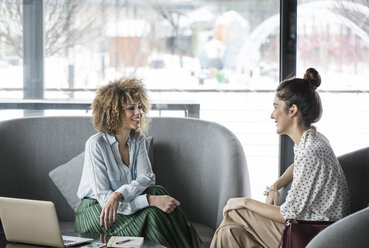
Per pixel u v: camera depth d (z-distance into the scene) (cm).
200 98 413
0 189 332
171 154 351
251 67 411
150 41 409
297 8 404
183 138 352
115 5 407
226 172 305
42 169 345
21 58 407
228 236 267
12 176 338
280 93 270
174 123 356
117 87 307
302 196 253
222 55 411
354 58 409
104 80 409
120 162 306
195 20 408
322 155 254
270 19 408
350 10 406
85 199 297
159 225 275
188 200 346
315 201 254
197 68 411
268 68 411
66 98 409
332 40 407
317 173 253
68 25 406
